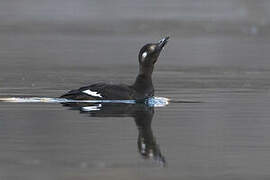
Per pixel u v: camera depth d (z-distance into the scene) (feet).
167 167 36.29
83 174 34.63
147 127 46.34
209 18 151.23
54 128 45.60
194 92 64.44
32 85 68.03
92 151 39.37
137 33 129.08
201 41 117.91
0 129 45.24
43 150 39.55
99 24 142.10
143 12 162.71
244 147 40.91
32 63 88.33
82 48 107.14
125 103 54.70
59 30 132.98
